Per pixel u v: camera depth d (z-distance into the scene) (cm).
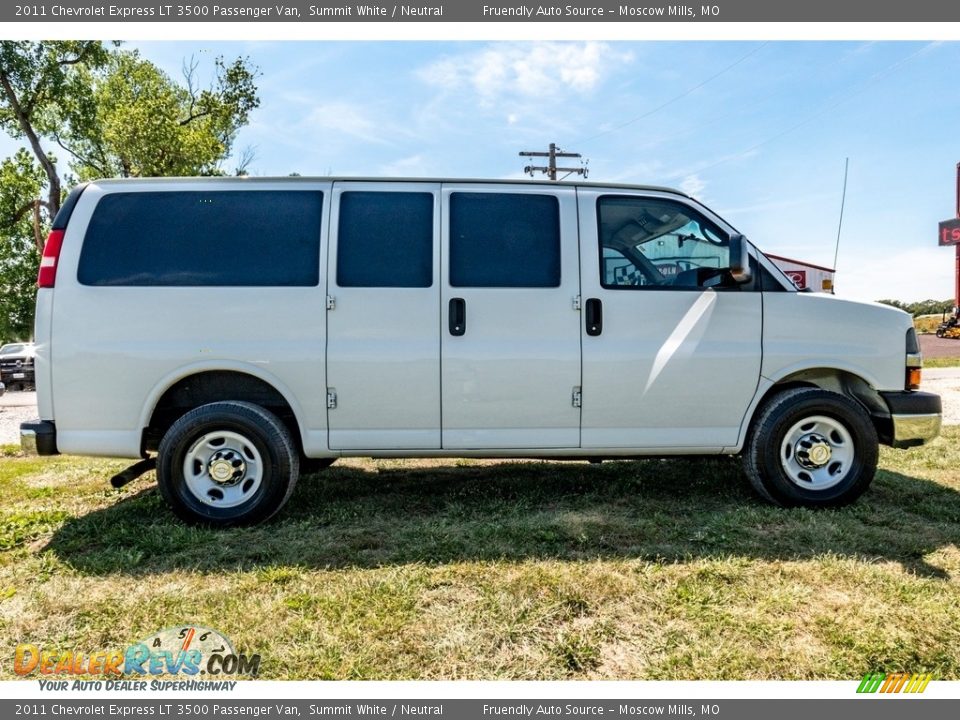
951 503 366
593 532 322
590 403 351
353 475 460
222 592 256
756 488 368
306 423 344
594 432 354
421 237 351
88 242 340
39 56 2080
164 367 336
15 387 1694
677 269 367
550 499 391
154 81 2227
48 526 339
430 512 367
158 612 240
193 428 333
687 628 226
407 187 358
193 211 347
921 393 362
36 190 2242
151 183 349
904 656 208
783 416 355
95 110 2238
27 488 430
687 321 357
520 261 353
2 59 1992
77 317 335
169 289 339
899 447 366
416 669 204
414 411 346
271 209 350
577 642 217
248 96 2358
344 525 341
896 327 365
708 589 254
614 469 471
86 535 326
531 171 2256
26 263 2416
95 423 336
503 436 350
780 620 230
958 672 201
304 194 353
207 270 342
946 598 245
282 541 314
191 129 2097
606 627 228
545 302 350
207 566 287
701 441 360
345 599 248
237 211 348
